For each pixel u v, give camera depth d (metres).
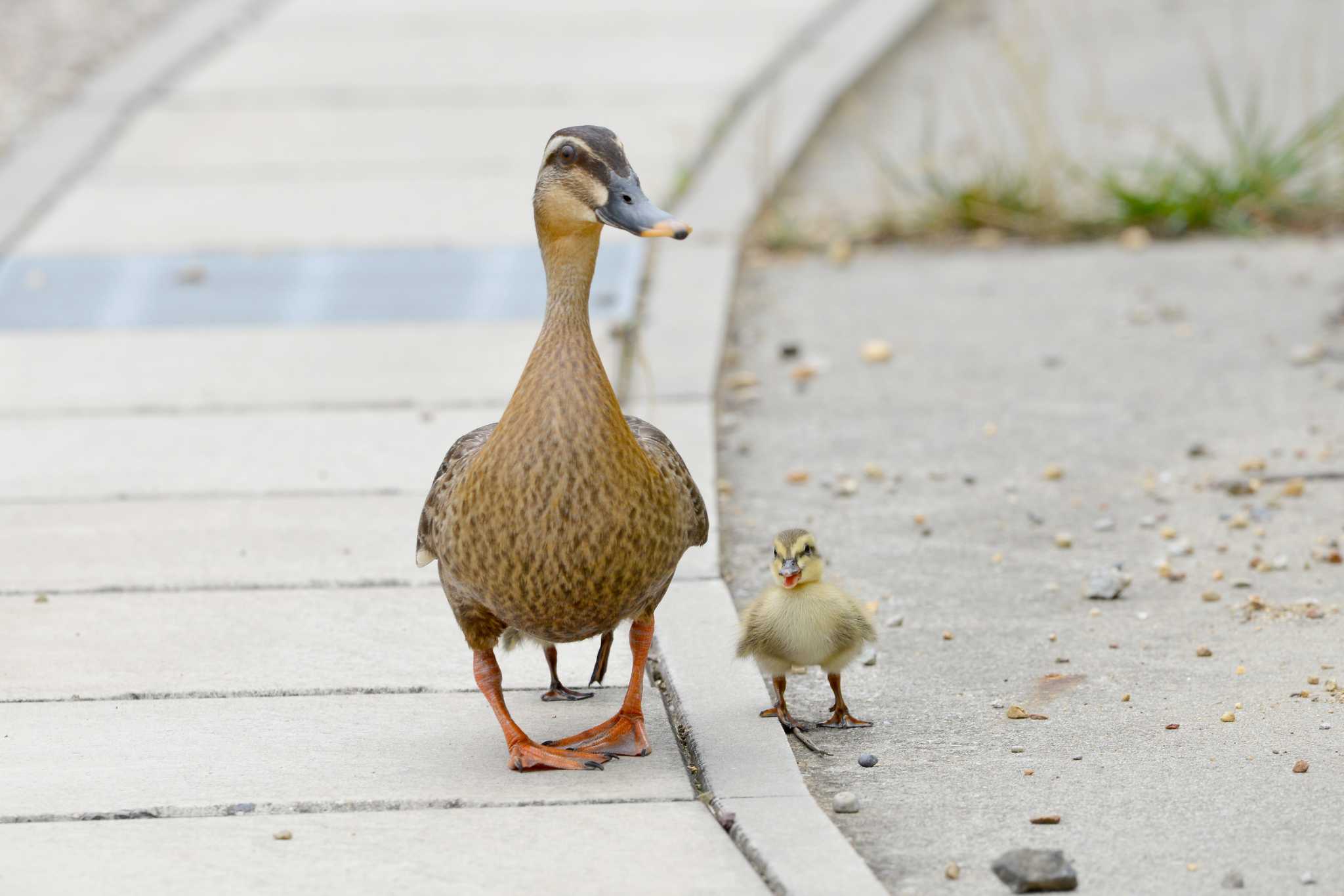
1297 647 9.38
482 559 7.68
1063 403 13.91
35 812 7.67
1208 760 8.05
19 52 25.09
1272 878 6.92
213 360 15.14
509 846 7.29
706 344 15.14
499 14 27.44
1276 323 15.55
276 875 7.07
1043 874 6.85
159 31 26.61
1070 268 17.59
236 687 9.14
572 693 9.07
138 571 10.84
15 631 9.92
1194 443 12.86
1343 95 21.45
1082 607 10.13
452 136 21.11
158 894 6.92
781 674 8.55
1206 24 26.06
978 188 18.91
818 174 20.69
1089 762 8.09
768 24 26.17
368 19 27.38
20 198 19.28
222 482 12.43
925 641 9.71
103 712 8.84
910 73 24.59
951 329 15.91
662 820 7.52
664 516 7.79
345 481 12.39
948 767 8.11
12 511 11.94
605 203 7.57
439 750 8.34
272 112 22.33
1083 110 22.30
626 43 25.31
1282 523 11.27
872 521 11.67
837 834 7.27
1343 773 7.86
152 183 19.81
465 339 15.52
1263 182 18.61
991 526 11.51
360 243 17.73
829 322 16.23
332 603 10.34
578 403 7.55
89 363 15.12
